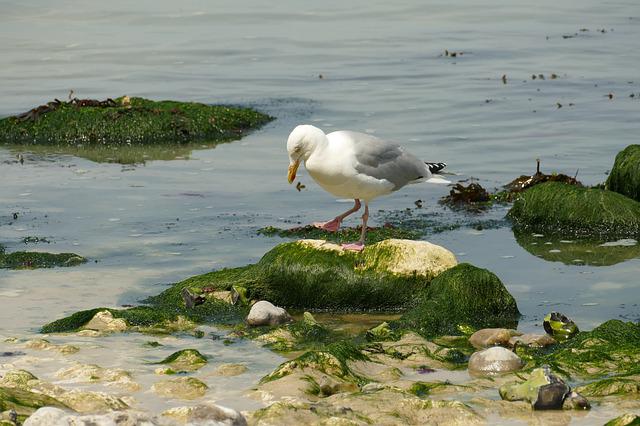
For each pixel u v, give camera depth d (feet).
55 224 49.88
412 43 102.68
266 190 56.29
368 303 39.32
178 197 54.95
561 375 30.91
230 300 39.60
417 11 121.60
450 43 102.47
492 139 65.67
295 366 30.71
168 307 39.17
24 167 62.13
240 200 54.29
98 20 115.96
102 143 69.72
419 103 76.69
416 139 65.87
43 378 30.91
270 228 48.60
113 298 39.99
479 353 32.42
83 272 42.96
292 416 26.73
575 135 66.18
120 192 56.08
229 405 28.55
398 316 38.50
